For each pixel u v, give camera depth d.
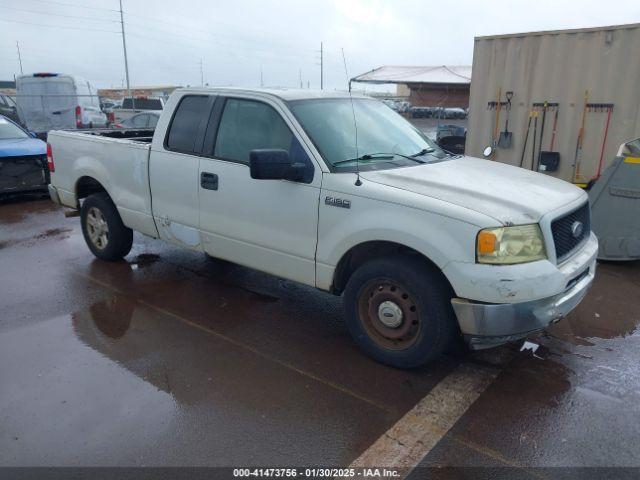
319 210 3.86
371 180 3.71
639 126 6.75
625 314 4.82
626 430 3.15
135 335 4.29
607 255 6.10
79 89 19.41
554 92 7.33
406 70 17.30
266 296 5.13
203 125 4.67
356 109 4.62
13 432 3.06
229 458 2.88
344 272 4.01
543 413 3.31
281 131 4.15
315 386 3.58
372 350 3.86
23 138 10.02
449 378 3.71
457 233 3.27
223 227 4.54
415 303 3.55
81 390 3.49
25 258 6.21
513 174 4.24
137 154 5.17
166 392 3.48
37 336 4.24
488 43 7.83
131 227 5.49
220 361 3.90
